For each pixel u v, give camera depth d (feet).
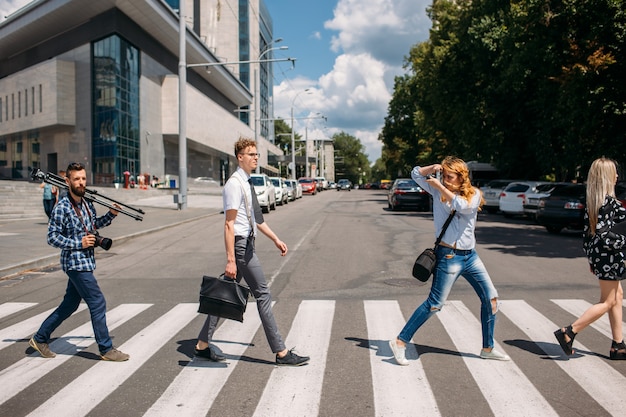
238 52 270.26
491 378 14.97
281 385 14.56
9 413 12.94
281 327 20.34
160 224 63.05
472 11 104.53
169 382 14.90
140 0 133.80
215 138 199.82
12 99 163.12
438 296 15.80
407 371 15.55
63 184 16.79
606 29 65.72
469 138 116.98
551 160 90.99
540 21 72.02
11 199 73.82
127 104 142.31
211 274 32.83
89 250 16.71
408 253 40.50
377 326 20.36
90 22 142.82
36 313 23.40
